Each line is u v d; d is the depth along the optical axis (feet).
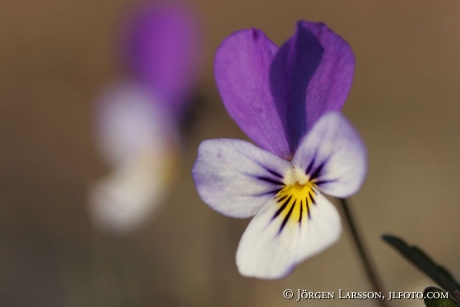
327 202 0.46
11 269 0.91
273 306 0.77
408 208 0.97
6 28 1.64
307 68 0.47
